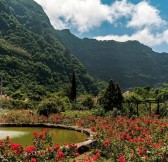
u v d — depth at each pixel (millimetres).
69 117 31359
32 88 119812
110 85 37969
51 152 11711
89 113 35125
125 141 16016
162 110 35656
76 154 13773
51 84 142125
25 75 132375
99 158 13320
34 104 47531
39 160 11320
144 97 53094
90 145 16609
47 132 16781
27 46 168750
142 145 15047
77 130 26562
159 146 13406
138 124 23594
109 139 16953
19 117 31188
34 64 143625
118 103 37219
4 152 11289
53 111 35250
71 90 68000
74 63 184500
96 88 177750
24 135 23125
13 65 132750
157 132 19797
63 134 24422
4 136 22438
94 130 22672
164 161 12547
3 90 103562
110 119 27875
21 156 11242
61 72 165250
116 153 14516
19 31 177375
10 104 46688
